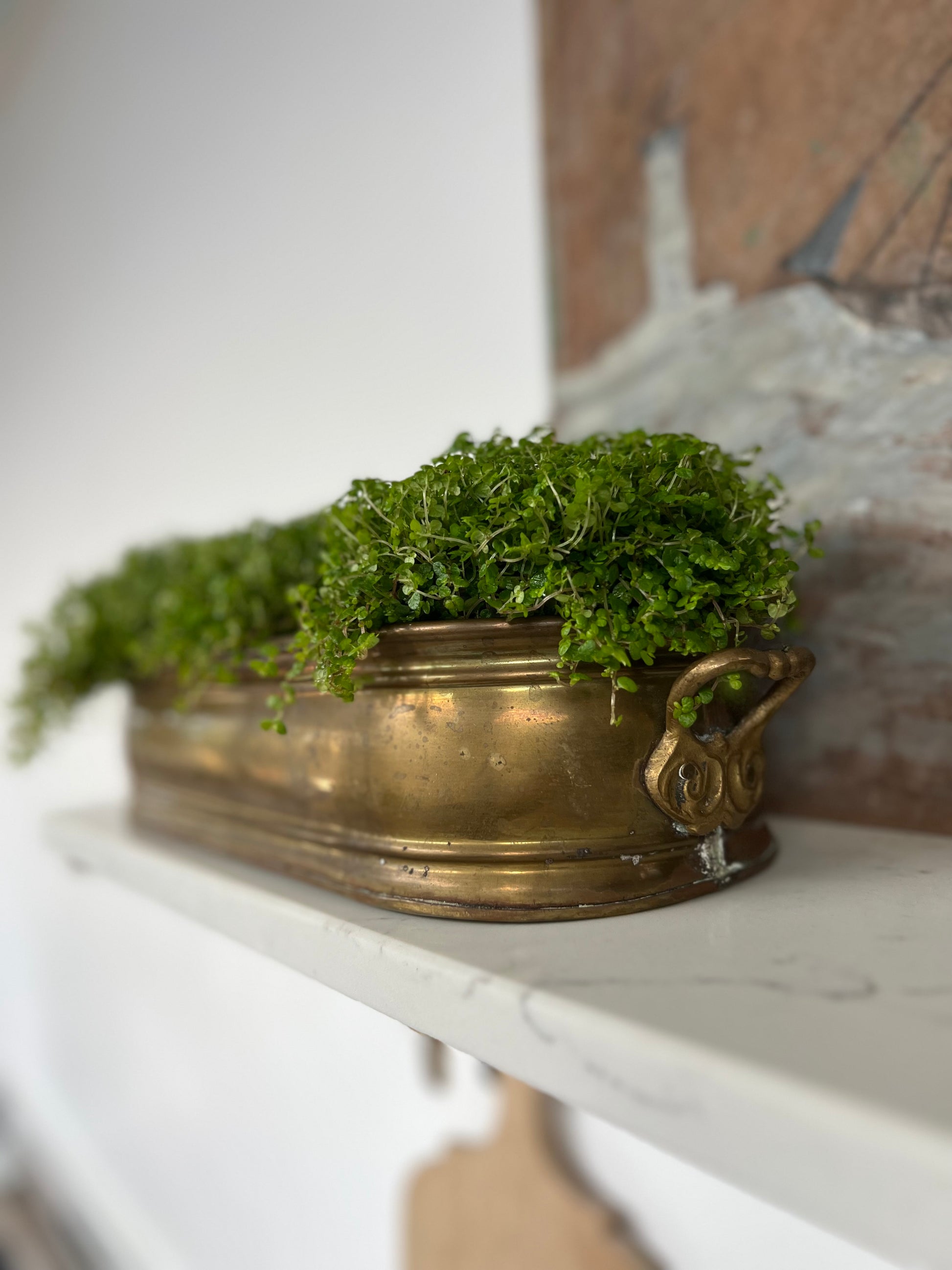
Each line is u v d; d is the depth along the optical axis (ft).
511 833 1.66
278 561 2.10
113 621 2.74
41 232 5.79
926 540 1.98
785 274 2.16
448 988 1.52
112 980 4.97
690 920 1.64
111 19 4.84
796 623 2.10
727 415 2.28
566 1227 2.55
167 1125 4.56
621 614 1.57
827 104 2.07
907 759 2.03
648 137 2.40
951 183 1.91
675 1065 1.28
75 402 5.44
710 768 1.70
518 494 1.63
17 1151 6.23
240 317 4.02
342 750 1.83
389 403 3.28
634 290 2.45
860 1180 1.16
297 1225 3.72
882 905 1.66
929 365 1.96
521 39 2.76
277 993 3.67
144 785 2.70
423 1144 3.05
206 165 4.22
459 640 1.63
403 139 3.17
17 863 6.05
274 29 3.75
